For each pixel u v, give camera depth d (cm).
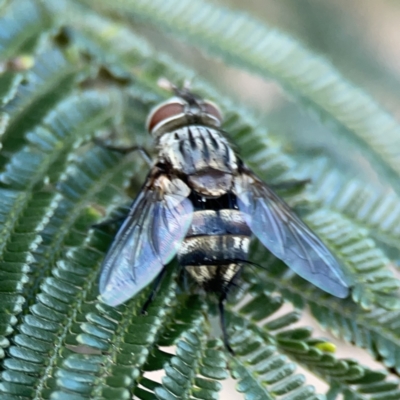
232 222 11
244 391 11
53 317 11
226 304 11
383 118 12
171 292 11
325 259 11
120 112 12
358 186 11
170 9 12
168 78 12
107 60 12
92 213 11
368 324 11
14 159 11
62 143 11
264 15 14
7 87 11
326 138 12
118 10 12
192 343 11
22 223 11
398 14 14
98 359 11
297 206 11
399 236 11
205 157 11
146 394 11
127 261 11
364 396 11
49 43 12
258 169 11
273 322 11
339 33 14
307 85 12
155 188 11
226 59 12
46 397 11
